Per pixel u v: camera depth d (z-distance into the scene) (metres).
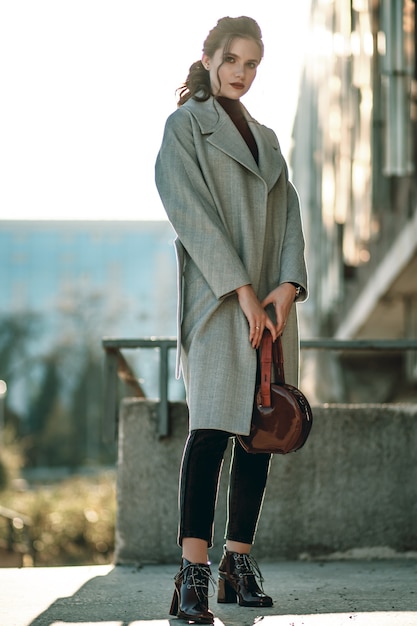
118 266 121.12
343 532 5.00
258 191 3.35
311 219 25.75
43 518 22.28
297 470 5.02
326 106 21.55
